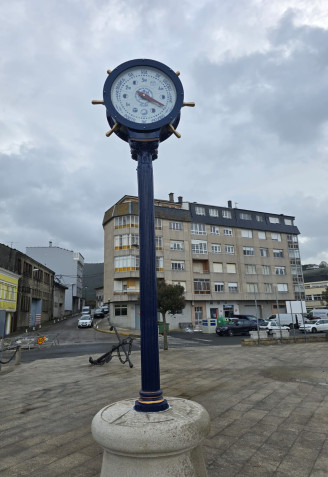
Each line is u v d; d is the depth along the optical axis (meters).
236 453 4.00
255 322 30.62
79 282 73.25
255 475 3.44
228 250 44.31
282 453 3.99
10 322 33.88
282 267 47.66
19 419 5.59
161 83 3.50
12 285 34.06
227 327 29.44
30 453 4.13
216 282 42.25
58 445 4.39
